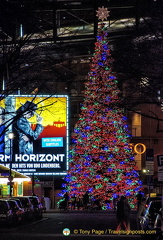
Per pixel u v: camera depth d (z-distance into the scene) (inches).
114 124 2596.0
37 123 2755.9
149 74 1702.8
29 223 1780.3
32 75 2153.1
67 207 2642.7
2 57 1444.4
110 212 2559.1
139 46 1679.4
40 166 2760.8
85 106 2632.9
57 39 2319.1
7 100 2682.1
